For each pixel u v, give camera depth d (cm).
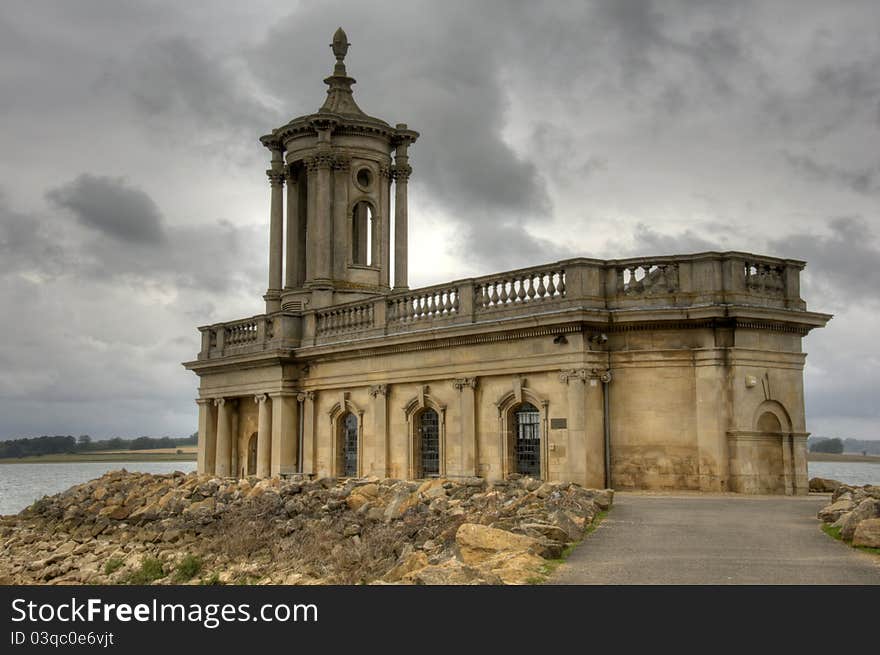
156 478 4428
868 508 2108
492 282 3728
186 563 2978
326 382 4491
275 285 5262
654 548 2045
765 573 1784
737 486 3228
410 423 4047
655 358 3338
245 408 5125
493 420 3684
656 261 3350
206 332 5291
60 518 4275
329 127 5019
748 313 3262
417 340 3938
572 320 3328
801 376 3478
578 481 3322
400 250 5231
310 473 4544
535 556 1911
